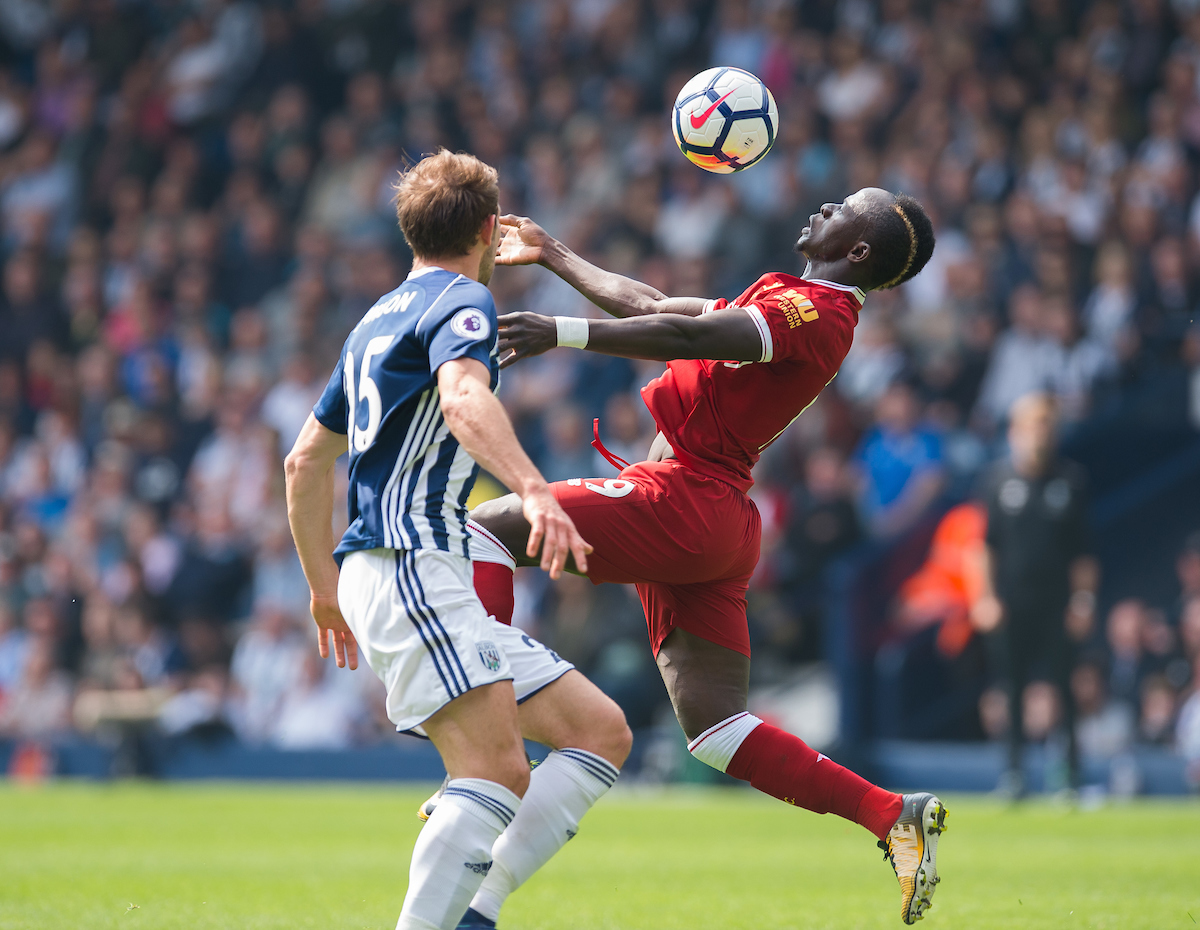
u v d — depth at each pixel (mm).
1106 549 43062
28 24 79312
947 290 48531
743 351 14344
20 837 27438
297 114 68438
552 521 11055
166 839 27094
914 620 42375
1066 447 43406
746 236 52938
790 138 54438
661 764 42625
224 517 54219
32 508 58906
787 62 58031
